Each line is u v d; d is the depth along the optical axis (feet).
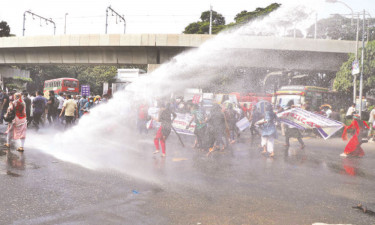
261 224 11.56
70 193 14.53
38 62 120.78
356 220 12.25
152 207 13.03
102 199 13.84
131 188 15.69
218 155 27.32
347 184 18.03
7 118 24.52
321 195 15.56
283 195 15.37
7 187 15.03
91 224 11.07
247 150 31.17
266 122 27.81
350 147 28.94
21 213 11.88
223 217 12.15
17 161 21.08
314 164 24.41
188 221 11.64
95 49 111.55
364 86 96.68
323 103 84.79
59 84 117.80
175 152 28.04
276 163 24.23
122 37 104.37
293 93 78.59
